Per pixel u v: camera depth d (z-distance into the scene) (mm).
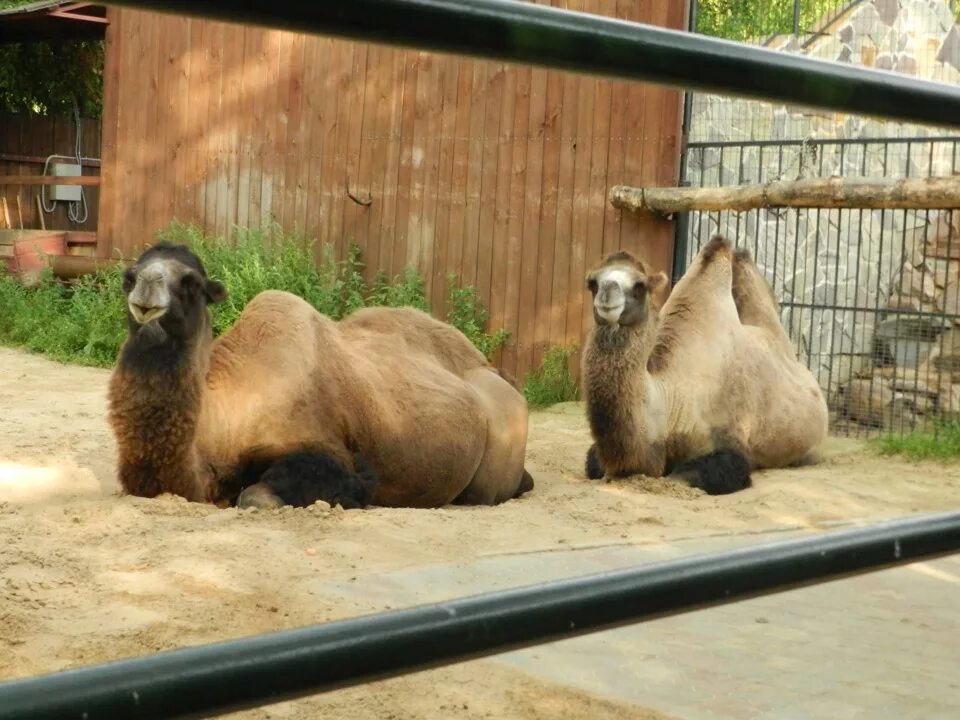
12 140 22562
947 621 5332
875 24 17297
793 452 9547
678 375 8836
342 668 1043
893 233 14773
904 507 7977
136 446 6305
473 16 1021
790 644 4879
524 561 5852
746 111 14758
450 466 7605
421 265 14516
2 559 5094
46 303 16094
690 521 7199
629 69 1139
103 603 4684
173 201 16859
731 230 14508
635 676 4375
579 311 13266
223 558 5375
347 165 15141
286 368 6906
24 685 874
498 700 4023
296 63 15570
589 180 13188
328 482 6738
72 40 20500
